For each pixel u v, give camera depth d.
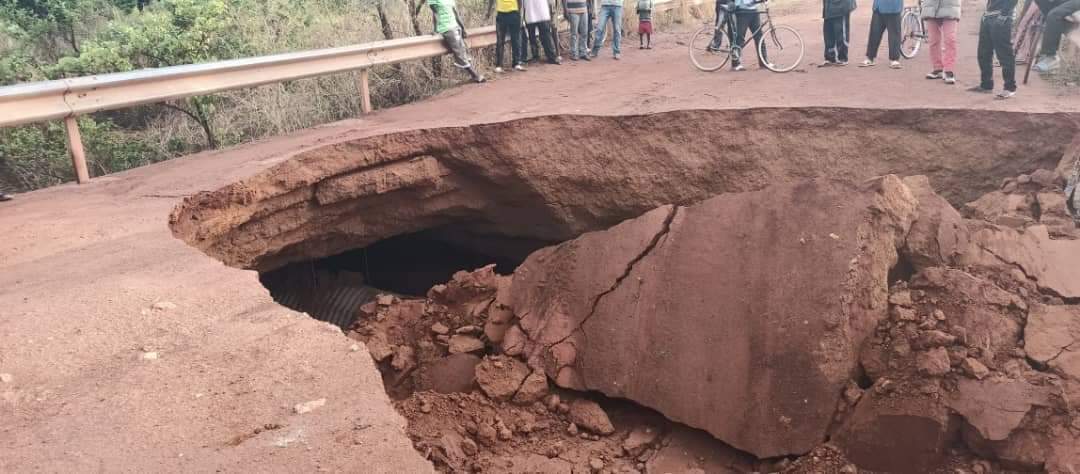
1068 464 4.52
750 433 5.19
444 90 12.10
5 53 10.63
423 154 9.10
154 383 3.35
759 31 11.82
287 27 12.46
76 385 3.37
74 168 7.61
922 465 4.78
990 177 8.18
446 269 12.12
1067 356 4.98
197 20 10.84
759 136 8.89
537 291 6.61
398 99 12.15
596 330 6.02
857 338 5.29
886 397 4.94
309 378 3.38
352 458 2.82
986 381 4.85
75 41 12.09
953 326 5.17
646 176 9.23
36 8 12.30
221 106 10.47
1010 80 8.59
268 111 10.28
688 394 5.46
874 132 8.54
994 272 5.67
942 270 5.51
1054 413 4.69
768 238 5.74
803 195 5.88
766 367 5.28
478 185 9.69
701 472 5.21
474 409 5.82
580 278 6.32
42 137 9.01
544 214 9.87
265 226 7.92
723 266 5.76
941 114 8.27
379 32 13.44
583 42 14.66
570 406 5.93
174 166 8.07
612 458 5.41
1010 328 5.24
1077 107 8.08
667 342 5.68
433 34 12.03
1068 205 6.69
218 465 2.78
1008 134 8.02
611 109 9.55
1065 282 5.54
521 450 5.50
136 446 2.91
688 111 9.05
